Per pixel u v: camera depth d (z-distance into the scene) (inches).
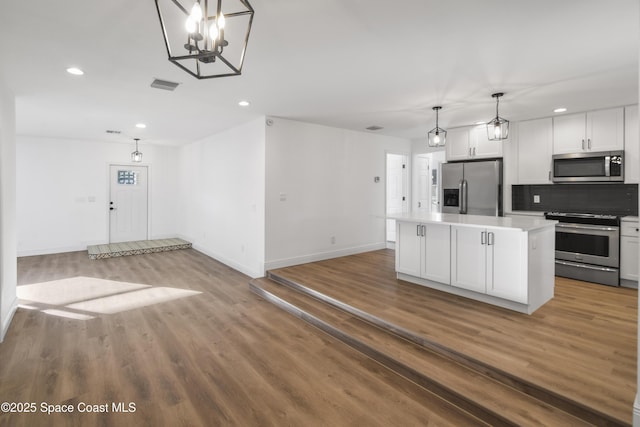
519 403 78.9
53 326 130.5
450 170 219.0
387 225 277.7
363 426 76.8
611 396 75.4
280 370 100.0
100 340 119.0
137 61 110.0
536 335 105.7
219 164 240.5
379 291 150.5
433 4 78.0
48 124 210.7
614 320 116.9
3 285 122.0
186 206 306.2
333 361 105.2
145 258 254.1
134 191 304.8
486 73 121.0
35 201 260.4
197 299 163.3
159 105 164.1
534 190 204.1
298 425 77.1
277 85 134.0
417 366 95.1
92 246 278.1
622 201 173.0
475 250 134.1
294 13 81.5
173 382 93.6
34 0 75.0
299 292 160.9
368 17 83.7
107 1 75.8
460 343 101.2
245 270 208.8
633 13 81.4
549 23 86.4
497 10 80.6
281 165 193.8
